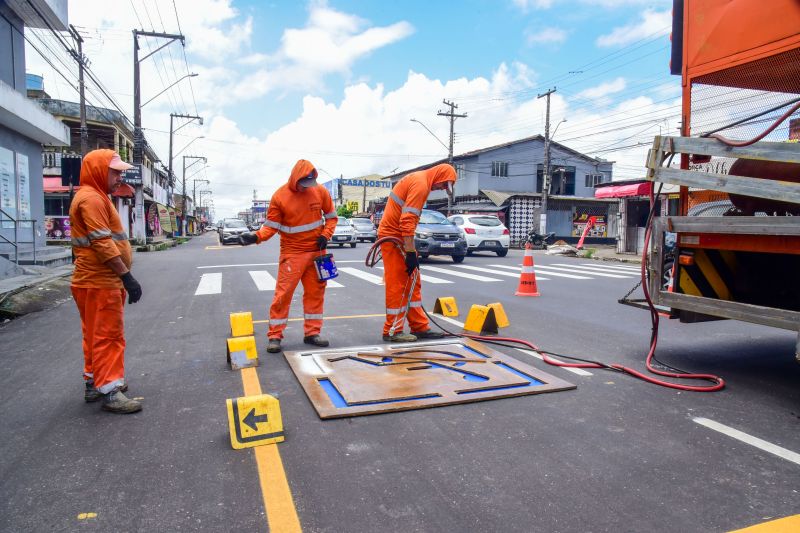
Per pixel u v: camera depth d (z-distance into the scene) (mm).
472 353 5180
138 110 27281
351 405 3768
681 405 3891
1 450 3137
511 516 2428
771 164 3959
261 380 4430
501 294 9641
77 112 33344
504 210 35969
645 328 6699
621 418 3625
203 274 12719
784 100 3953
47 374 4727
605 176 43156
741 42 4195
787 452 3107
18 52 15594
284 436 3279
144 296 9289
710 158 4434
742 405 3895
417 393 3967
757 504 2541
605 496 2609
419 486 2699
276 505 2520
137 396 4078
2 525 2359
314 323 5648
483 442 3221
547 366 4926
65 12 16219
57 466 2928
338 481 2748
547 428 3443
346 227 24344
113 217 3711
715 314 4211
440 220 17141
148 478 2791
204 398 4023
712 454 3080
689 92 4695
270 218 5336
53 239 25297
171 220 47469
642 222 24156
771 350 5562
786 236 3768
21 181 15398
